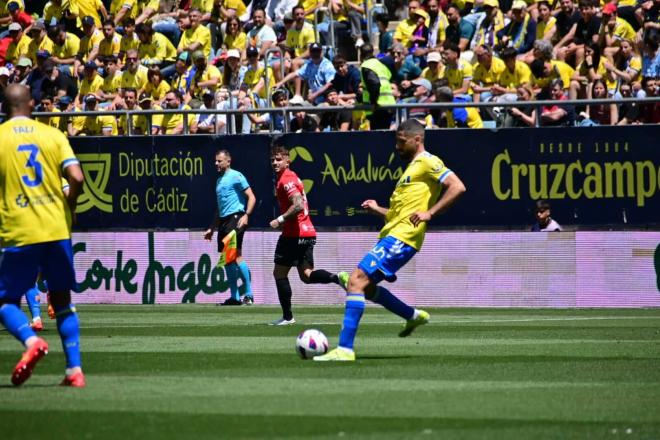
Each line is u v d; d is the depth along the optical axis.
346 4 53.53
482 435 13.58
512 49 42.69
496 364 20.67
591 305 37.34
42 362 21.11
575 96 42.66
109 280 41.34
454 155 38.06
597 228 37.34
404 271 38.72
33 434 13.61
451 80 43.72
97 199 41.44
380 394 16.84
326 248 39.09
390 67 44.69
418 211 21.09
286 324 30.39
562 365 20.53
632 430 13.93
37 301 28.66
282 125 39.97
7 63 56.00
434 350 23.28
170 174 40.72
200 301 40.41
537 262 37.62
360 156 38.72
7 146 17.22
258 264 39.72
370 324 30.55
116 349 23.66
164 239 40.78
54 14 58.00
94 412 15.18
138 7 58.72
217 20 55.50
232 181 38.19
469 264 38.16
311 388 17.47
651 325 29.97
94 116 42.44
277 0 55.19
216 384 17.95
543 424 14.34
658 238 36.91
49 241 17.19
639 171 37.00
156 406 15.69
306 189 39.19
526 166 37.72
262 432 13.76
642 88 41.41
